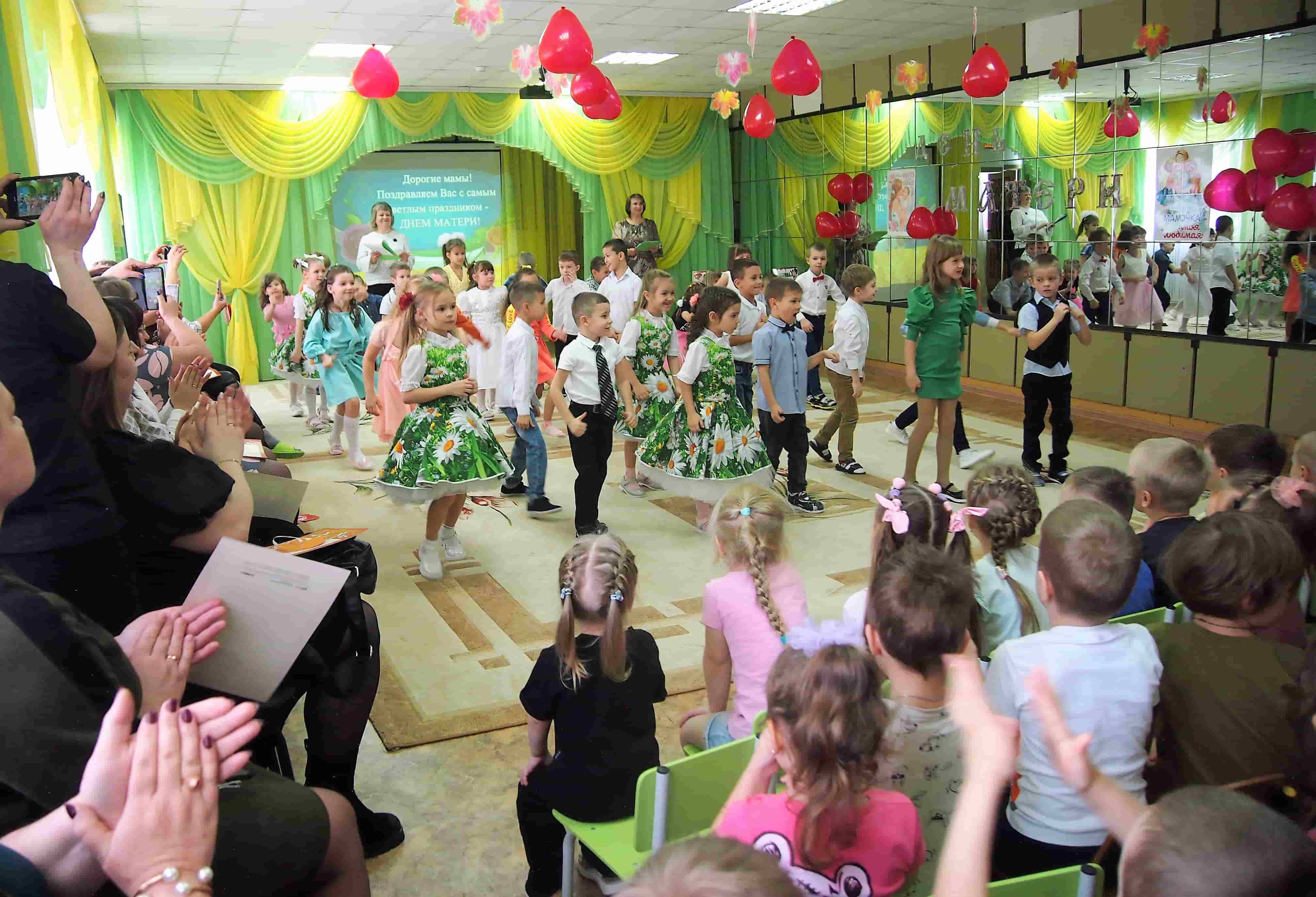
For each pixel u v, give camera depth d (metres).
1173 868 0.88
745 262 6.83
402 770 3.08
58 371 1.88
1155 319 8.20
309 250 11.55
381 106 11.36
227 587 1.78
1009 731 1.12
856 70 11.06
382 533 5.46
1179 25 7.66
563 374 4.98
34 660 1.23
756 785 1.66
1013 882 1.56
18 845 1.08
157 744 1.09
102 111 8.67
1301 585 2.64
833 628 1.79
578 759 2.26
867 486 6.29
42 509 1.80
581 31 5.87
